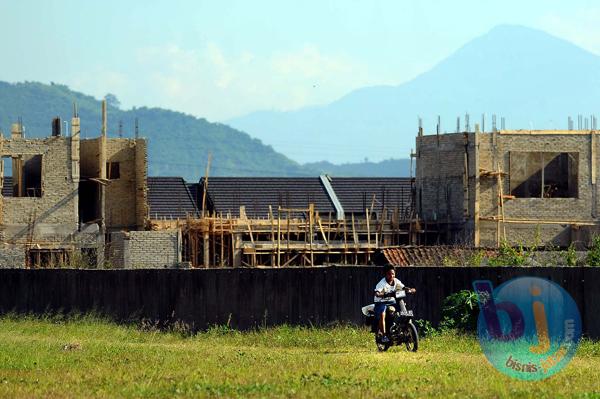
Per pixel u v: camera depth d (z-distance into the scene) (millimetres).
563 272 91438
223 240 170375
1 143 164125
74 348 83625
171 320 101062
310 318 97375
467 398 57812
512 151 172375
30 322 105125
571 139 172625
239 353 78938
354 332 91875
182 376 66312
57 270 108188
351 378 64500
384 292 80875
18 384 63844
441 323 92750
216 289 99750
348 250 168125
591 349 82312
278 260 165375
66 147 166500
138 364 72438
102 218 167375
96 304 105250
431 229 174750
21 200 164625
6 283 110875
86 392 60625
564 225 170875
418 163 181125
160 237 164750
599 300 90250
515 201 171000
